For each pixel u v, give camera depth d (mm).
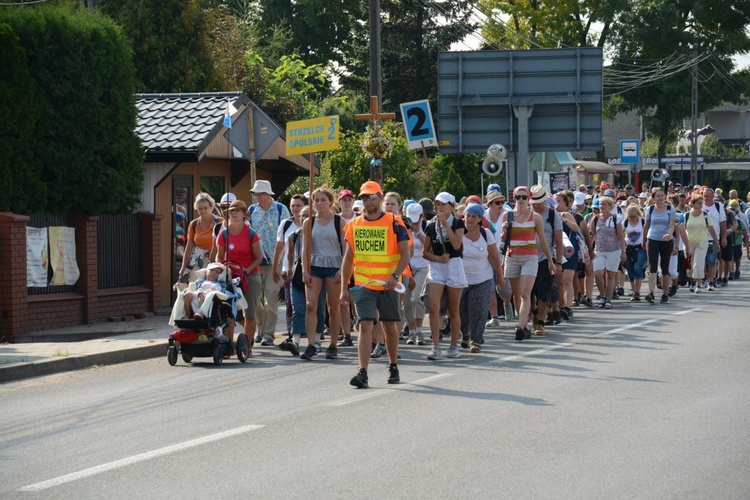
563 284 23672
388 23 74125
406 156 40875
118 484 9422
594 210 29469
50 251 23750
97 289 25031
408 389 14336
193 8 43344
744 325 21859
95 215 24938
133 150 25844
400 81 74188
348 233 14789
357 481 9383
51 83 23859
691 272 30547
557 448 10625
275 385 14977
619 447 10664
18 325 22328
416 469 9797
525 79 42844
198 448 10812
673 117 75438
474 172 56281
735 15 74938
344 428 11703
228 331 18000
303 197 19250
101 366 17609
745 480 9398
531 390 14102
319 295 18984
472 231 18094
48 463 10375
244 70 46750
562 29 72688
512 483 9281
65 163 24234
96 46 24766
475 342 18250
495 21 71000
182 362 17938
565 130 42969
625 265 28375
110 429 12023
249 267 18375
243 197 32094
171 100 29828
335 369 16562
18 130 23016
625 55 74688
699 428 11570
